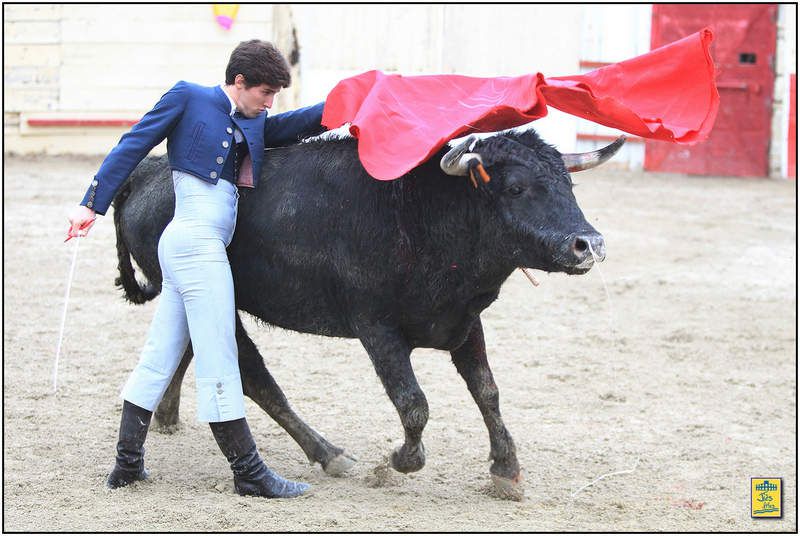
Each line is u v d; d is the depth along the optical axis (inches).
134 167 253.0
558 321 468.1
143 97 884.0
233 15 868.6
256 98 258.2
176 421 310.8
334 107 266.7
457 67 903.1
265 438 309.0
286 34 885.2
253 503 251.6
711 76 258.1
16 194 707.4
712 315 480.7
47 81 882.1
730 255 606.5
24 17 874.1
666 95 262.8
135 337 417.1
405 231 247.1
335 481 273.0
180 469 278.7
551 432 321.7
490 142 239.8
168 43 877.8
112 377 364.5
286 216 259.8
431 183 246.5
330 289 259.6
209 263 251.1
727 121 917.8
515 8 896.3
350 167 257.3
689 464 295.6
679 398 362.3
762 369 400.8
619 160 926.4
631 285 535.5
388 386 252.4
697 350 424.2
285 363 390.3
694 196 805.9
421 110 252.5
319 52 892.0
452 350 263.6
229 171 258.8
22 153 887.7
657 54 261.1
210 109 255.6
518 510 253.1
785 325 465.7
